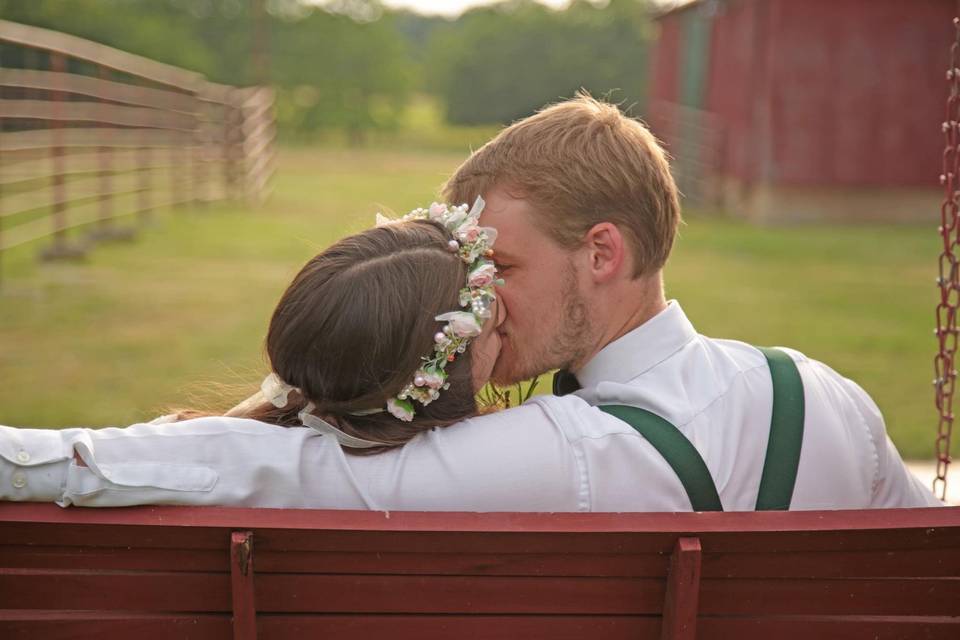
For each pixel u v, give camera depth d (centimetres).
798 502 191
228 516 157
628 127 195
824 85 1680
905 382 674
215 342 753
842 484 196
